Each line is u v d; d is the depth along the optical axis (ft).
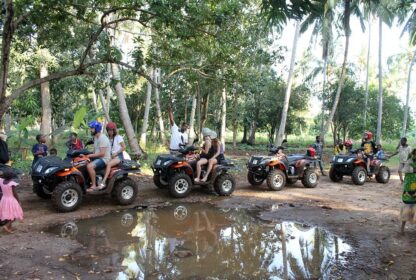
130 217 24.02
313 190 34.94
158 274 15.10
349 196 32.14
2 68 25.30
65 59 47.39
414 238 19.95
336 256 17.26
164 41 33.19
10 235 19.57
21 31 32.37
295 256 17.29
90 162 25.73
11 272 14.85
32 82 26.73
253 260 16.79
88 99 92.94
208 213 25.45
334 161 40.22
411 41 39.91
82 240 19.24
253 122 102.12
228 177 31.14
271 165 33.96
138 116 96.32
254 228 21.93
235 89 58.95
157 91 72.79
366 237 20.17
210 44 34.86
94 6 27.91
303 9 13.48
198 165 30.30
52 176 24.98
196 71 37.76
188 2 26.94
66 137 95.66
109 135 27.35
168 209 26.37
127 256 17.07
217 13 27.94
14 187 20.20
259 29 48.03
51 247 17.93
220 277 14.89
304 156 36.73
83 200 28.02
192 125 73.51
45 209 25.22
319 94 94.22
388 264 16.24
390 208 27.27
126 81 49.39
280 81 92.07
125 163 26.94
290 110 96.68
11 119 69.62
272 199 30.22
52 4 25.21
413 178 20.08
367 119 99.96
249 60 49.60
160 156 30.60
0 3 26.81
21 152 49.62
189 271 15.46
